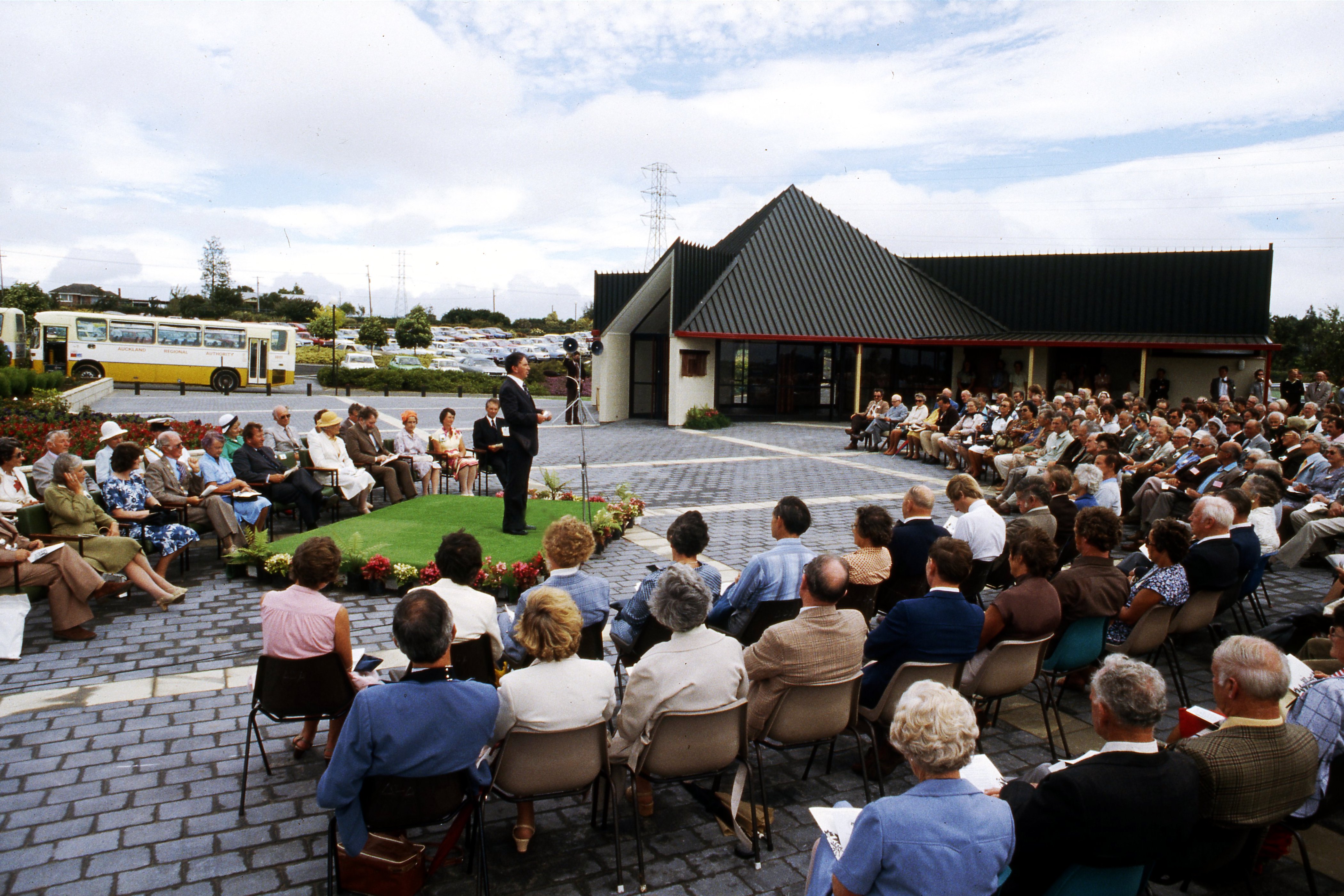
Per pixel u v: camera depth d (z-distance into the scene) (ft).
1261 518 21.49
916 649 13.47
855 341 80.64
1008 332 86.89
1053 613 14.52
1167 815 8.35
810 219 91.45
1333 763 11.02
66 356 99.96
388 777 10.10
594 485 43.45
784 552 16.03
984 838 7.51
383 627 21.31
